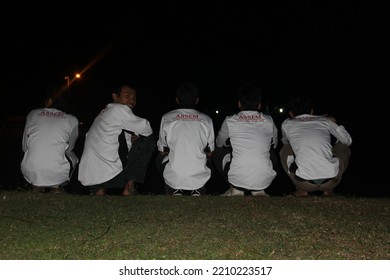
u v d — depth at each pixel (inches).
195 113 265.0
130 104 276.2
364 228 204.7
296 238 192.1
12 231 197.8
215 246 183.8
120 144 262.8
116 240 188.7
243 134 259.4
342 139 269.6
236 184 260.1
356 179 491.8
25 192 257.8
